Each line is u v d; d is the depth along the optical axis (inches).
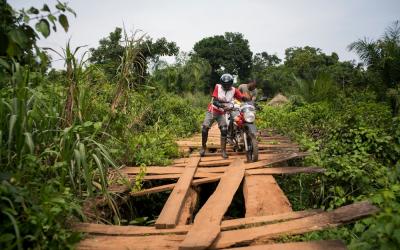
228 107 277.6
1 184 116.0
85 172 151.5
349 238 129.7
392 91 548.1
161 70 706.8
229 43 2236.7
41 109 171.2
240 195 239.5
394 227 98.1
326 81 682.8
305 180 215.0
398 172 157.9
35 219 114.2
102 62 244.2
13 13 103.3
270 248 115.5
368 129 233.1
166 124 415.2
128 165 252.5
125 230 140.5
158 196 235.1
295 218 142.1
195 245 118.9
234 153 300.7
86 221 145.4
